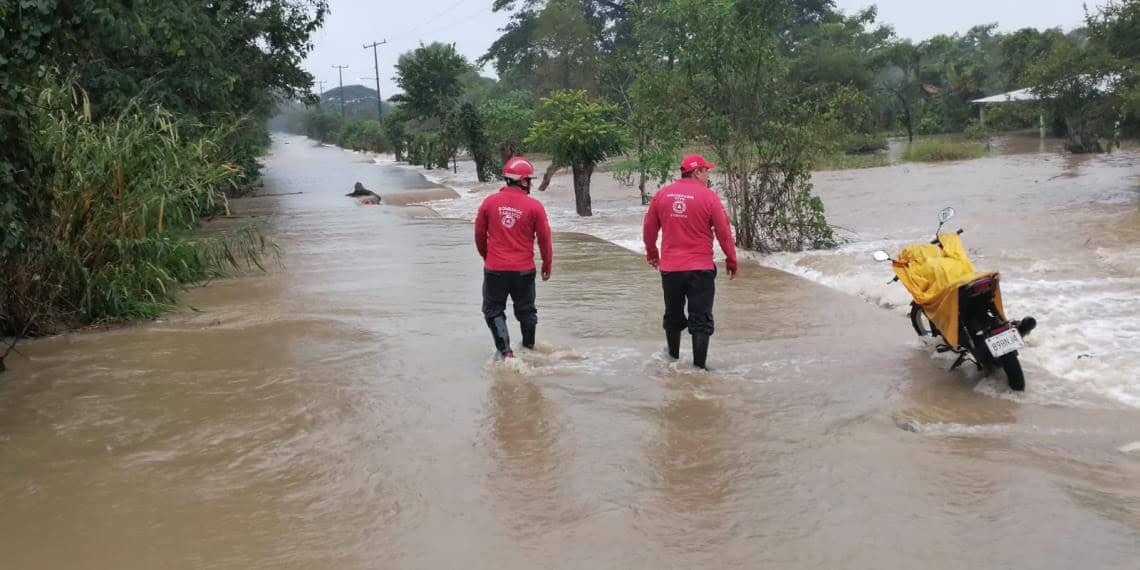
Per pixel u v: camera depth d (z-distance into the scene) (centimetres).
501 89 6781
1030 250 1155
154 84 1543
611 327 810
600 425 546
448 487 459
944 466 465
